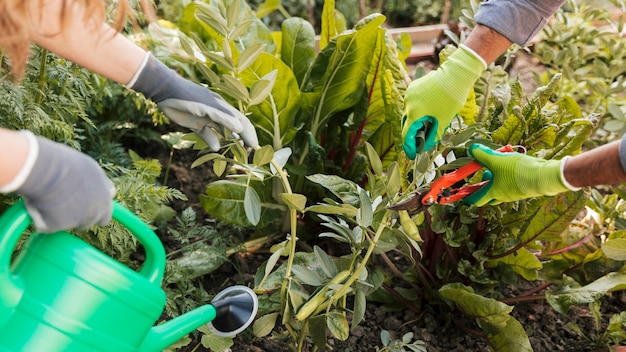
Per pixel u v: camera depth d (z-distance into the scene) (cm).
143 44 149
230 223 230
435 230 197
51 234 125
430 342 212
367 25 209
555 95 303
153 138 278
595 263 216
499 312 188
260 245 239
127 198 190
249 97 157
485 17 163
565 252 217
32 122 172
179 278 207
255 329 178
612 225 229
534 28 164
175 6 307
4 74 171
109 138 264
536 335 217
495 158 152
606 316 225
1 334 124
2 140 108
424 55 342
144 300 131
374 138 227
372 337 212
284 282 174
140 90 147
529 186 147
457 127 205
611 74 290
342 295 177
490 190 155
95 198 116
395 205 157
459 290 193
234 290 166
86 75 194
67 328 124
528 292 221
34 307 123
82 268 125
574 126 195
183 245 240
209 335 182
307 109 228
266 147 153
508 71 301
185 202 261
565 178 142
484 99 217
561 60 298
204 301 211
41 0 121
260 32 239
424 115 162
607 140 277
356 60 217
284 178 164
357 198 171
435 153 168
